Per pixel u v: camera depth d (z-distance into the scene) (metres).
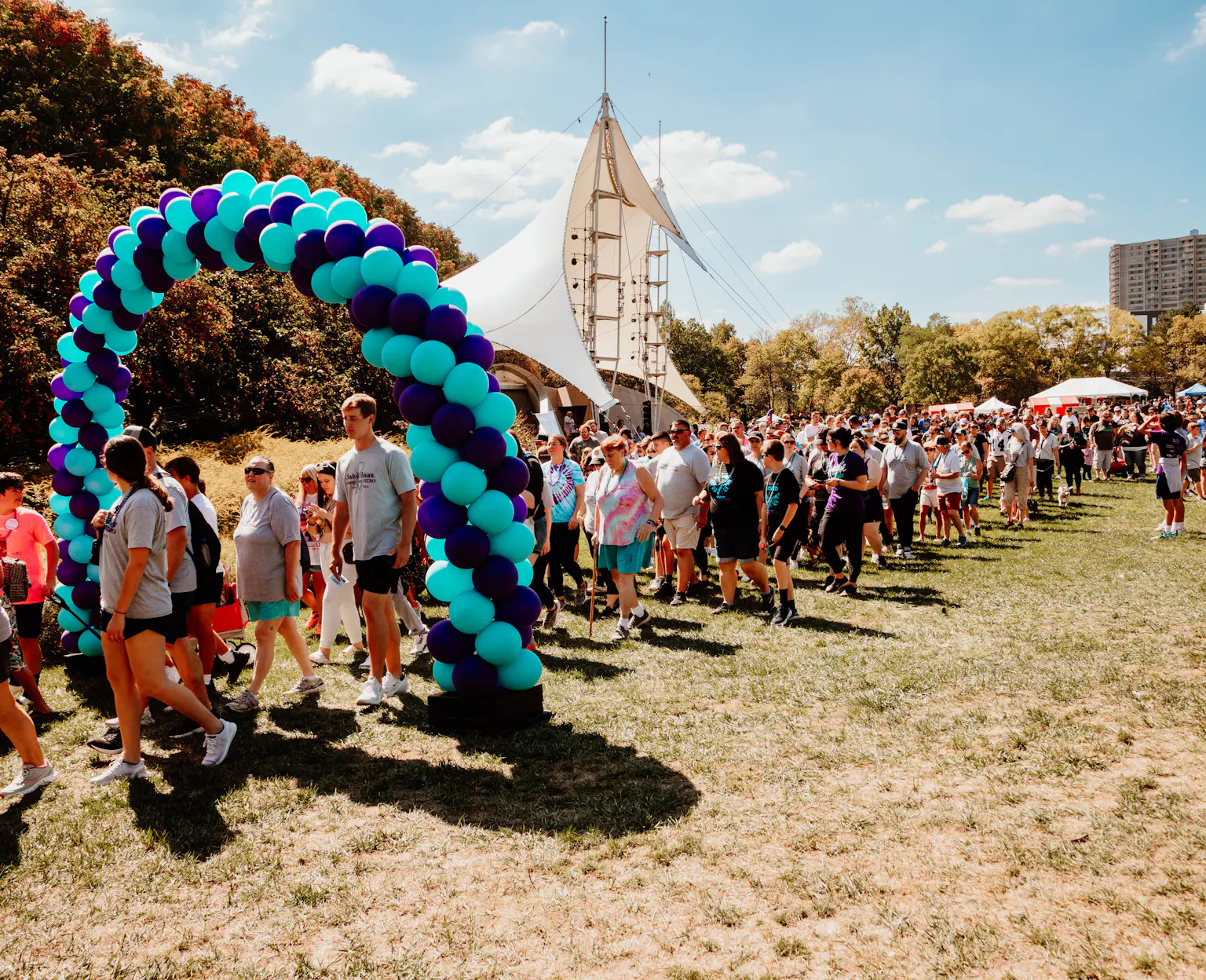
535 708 4.56
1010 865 2.80
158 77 28.22
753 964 2.38
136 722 3.96
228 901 2.85
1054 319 79.06
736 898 2.73
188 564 4.46
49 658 6.03
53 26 24.66
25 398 12.20
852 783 3.57
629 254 39.66
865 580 8.41
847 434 7.61
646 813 3.37
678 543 7.59
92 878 3.01
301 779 3.87
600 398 27.66
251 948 2.57
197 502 4.77
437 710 4.46
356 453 4.82
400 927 2.65
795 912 2.62
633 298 39.97
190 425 18.11
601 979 2.35
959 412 43.00
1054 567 8.41
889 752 3.87
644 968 2.40
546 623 6.80
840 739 4.06
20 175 14.14
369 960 2.47
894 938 2.46
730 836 3.15
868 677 5.02
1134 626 5.80
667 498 7.53
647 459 8.49
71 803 3.67
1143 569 7.95
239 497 9.94
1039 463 14.48
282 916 2.74
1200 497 13.70
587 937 2.56
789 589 6.58
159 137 27.23
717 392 82.75
